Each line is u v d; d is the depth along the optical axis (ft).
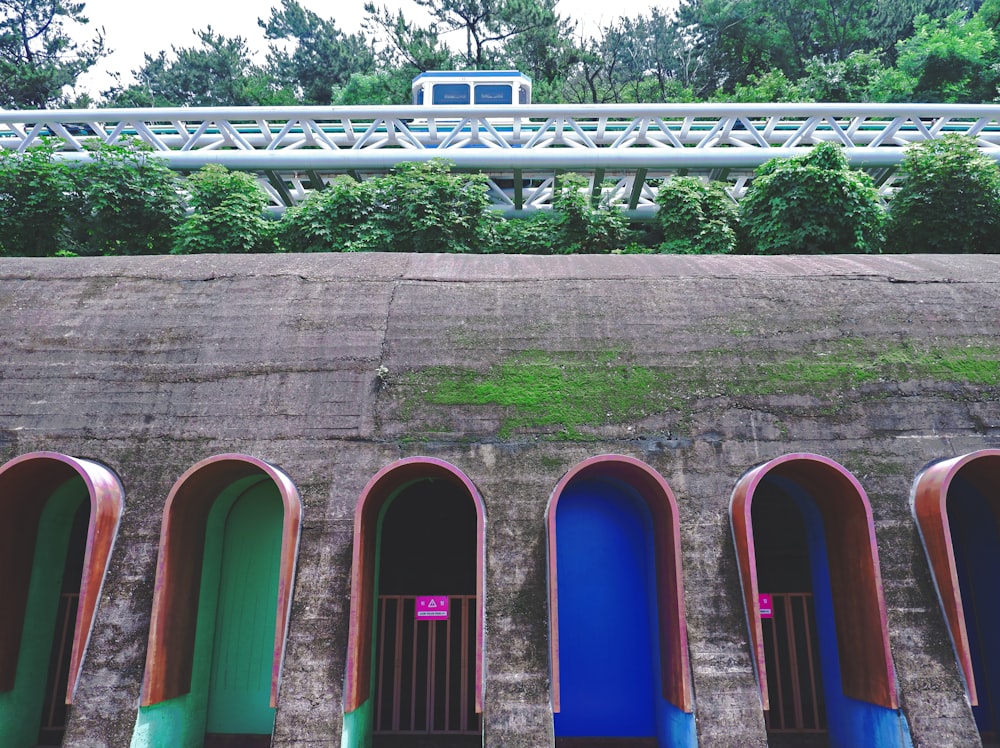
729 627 26.32
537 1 151.84
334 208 56.75
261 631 30.58
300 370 31.83
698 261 41.04
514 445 29.71
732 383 31.17
